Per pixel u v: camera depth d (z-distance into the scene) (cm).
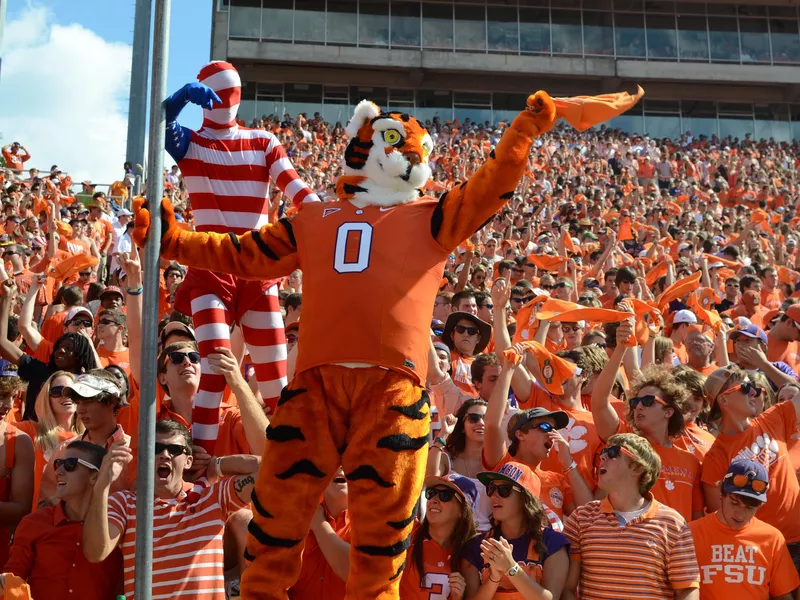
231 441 494
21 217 1376
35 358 666
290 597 432
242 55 3394
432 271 298
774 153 3388
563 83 3662
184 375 454
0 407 502
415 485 282
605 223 1895
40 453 506
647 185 2816
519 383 596
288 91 3481
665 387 539
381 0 3503
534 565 438
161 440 409
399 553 280
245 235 316
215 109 419
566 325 742
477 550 443
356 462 282
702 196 2694
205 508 410
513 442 521
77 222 1266
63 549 418
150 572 266
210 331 406
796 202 2630
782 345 827
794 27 3703
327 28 3462
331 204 314
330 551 419
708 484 539
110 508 410
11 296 657
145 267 282
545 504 496
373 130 313
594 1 3622
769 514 529
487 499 492
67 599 413
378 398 284
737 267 1301
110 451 402
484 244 1354
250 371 611
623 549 443
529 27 3575
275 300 426
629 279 917
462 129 3294
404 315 288
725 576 472
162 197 308
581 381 596
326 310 289
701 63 3625
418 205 306
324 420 286
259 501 284
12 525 480
